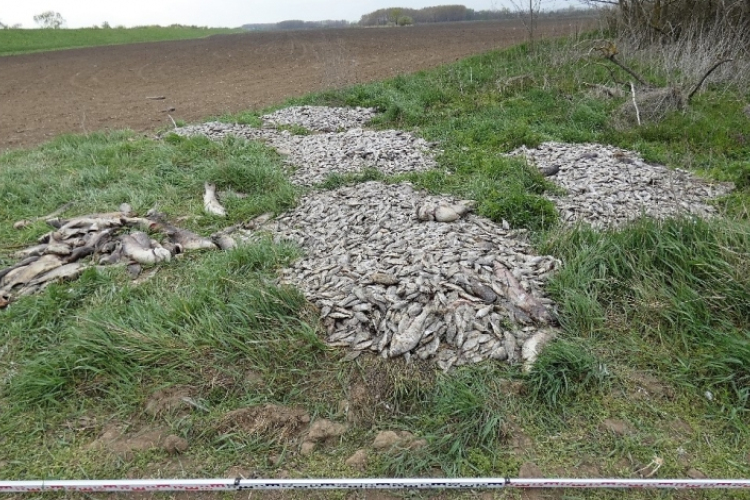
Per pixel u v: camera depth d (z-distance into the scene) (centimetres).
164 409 311
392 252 416
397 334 337
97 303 403
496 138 751
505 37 2308
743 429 288
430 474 273
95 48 2819
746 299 350
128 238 479
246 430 298
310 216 521
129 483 263
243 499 261
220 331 351
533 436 289
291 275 414
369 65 1675
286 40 2923
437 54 1866
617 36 1217
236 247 454
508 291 374
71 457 288
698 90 909
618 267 397
